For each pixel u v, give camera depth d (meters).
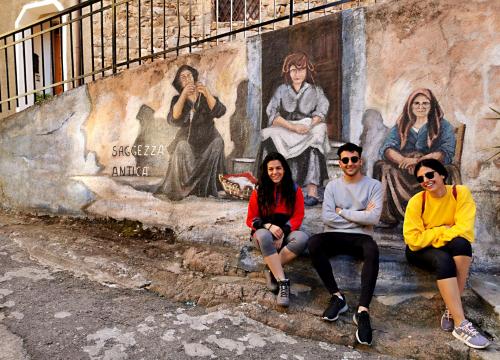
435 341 2.39
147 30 7.15
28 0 7.96
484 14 2.99
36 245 3.98
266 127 3.75
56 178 5.05
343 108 3.44
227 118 3.93
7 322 2.54
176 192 4.20
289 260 2.99
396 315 2.75
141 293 3.13
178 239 4.11
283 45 3.66
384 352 2.40
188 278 3.32
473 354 2.27
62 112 4.97
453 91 3.09
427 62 3.16
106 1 7.23
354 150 2.94
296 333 2.58
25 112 5.25
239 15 6.89
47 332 2.42
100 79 4.69
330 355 2.33
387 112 3.29
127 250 3.93
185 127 4.15
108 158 4.66
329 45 3.48
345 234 2.90
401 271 2.90
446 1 3.08
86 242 4.12
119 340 2.35
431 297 2.75
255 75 3.79
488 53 2.99
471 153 3.06
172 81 4.22
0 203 5.56
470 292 2.73
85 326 2.50
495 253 3.03
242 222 3.80
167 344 2.33
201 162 4.06
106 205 4.68
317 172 3.54
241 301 2.94
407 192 3.23
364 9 3.35
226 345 2.35
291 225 3.06
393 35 3.25
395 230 3.29
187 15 7.04
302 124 3.60
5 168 5.48
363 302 2.56
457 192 2.66
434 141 3.15
